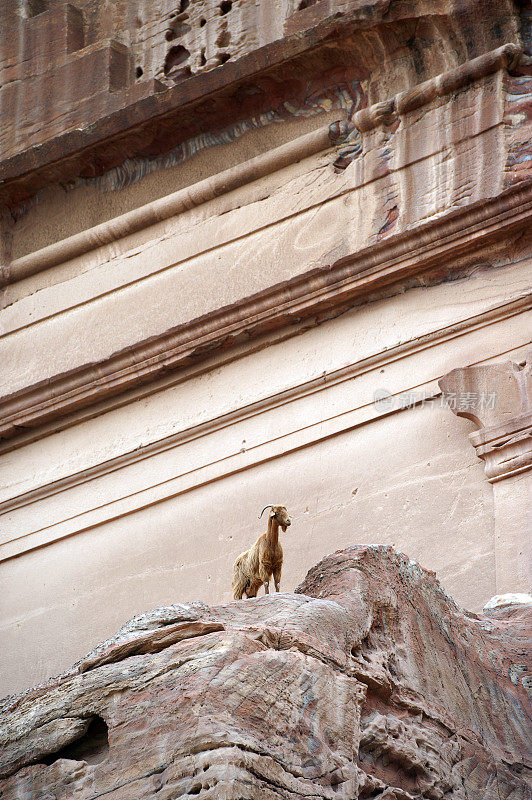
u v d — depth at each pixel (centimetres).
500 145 2419
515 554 2084
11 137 3156
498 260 2378
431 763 1132
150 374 2695
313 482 2416
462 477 2231
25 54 3231
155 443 2666
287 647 1062
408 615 1271
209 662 984
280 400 2534
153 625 1100
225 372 2642
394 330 2444
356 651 1161
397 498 2286
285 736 969
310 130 2703
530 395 2206
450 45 2539
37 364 2922
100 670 1024
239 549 2441
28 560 2770
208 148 2825
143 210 2870
